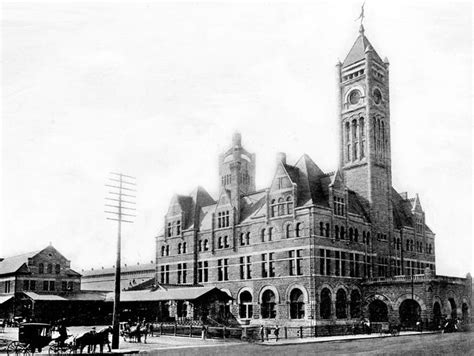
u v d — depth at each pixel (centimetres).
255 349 4031
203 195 8575
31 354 3459
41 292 7750
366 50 7750
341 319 6419
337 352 3725
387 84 8000
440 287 6384
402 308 6950
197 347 4206
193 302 6106
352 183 7675
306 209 6306
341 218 6688
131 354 3641
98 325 7494
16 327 6875
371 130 7575
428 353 3638
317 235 6253
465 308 6912
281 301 6406
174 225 8350
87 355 3497
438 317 6238
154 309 7075
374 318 6900
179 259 8112
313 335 5859
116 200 4234
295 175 6731
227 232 7394
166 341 4803
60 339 3509
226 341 4856
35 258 8138
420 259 8188
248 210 7356
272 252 6650
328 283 6275
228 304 7131
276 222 6662
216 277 7425
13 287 7956
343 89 8019
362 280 6781
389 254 7469
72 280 8419
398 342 4619
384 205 7588
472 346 4131
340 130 7944
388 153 7800
